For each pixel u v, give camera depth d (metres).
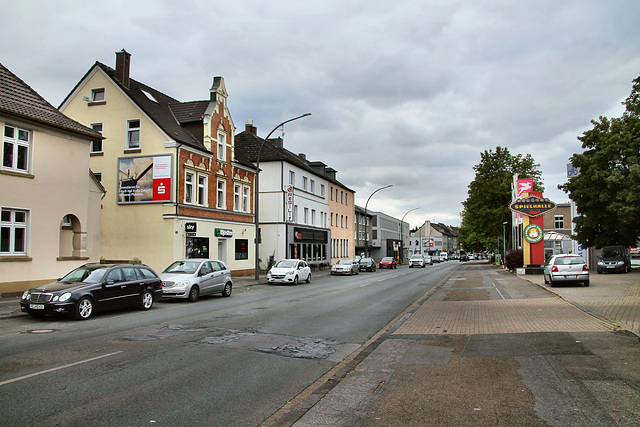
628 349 7.20
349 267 38.75
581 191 33.84
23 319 12.12
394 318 12.48
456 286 23.25
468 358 7.08
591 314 11.26
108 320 12.02
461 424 4.36
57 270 17.61
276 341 9.13
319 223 49.56
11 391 5.68
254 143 41.34
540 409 4.69
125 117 25.91
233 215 31.20
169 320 11.98
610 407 4.68
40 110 17.56
